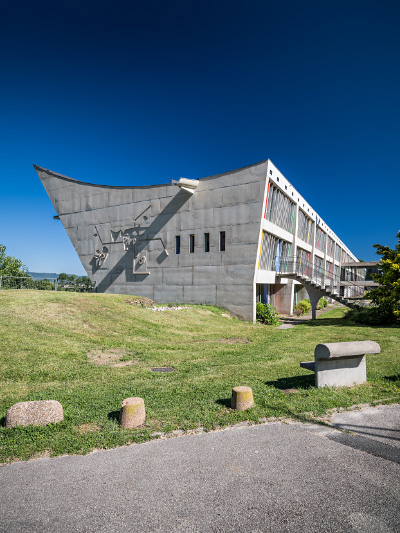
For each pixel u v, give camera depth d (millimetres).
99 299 18391
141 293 26984
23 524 3045
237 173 22234
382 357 9914
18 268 41625
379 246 20422
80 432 4988
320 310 32938
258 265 21844
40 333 11586
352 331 16234
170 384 7441
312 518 3062
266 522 3018
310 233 35562
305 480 3656
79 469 3982
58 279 29812
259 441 4605
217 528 2947
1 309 13492
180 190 25219
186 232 24656
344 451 4297
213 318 20188
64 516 3148
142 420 5227
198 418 5359
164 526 2984
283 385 7164
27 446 4559
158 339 13703
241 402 5707
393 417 5336
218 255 22906
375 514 3105
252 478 3713
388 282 18875
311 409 5621
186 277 24484
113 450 4449
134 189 27891
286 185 25297
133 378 8109
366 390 6598
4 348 9625
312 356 10617
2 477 3852
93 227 30500
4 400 6438
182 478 3742
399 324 18312
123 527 2984
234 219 22266
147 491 3514
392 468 3883
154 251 26406
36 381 7730
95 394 6727
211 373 8469
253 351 11648
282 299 27922
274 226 23844
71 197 32219
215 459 4145
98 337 12547
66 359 9539
